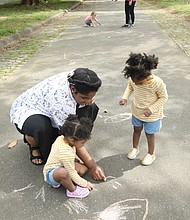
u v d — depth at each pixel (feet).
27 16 44.65
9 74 18.53
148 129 9.23
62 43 27.14
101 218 7.56
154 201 8.02
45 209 7.88
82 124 7.86
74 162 8.87
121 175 9.09
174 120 12.28
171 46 24.89
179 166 9.40
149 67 8.22
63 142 8.20
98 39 28.53
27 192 8.49
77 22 40.91
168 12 48.70
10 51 24.50
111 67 19.39
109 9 59.36
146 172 9.18
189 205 7.84
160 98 8.87
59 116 9.00
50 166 8.32
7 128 11.96
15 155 10.19
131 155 9.84
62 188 8.60
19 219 7.56
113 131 11.56
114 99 14.46
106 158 9.93
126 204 7.97
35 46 26.14
